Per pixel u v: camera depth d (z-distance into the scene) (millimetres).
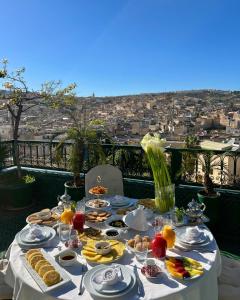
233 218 3660
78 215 2068
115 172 3270
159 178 2355
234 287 2055
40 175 5000
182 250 1816
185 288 1440
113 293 1386
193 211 2291
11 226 4156
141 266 1636
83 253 1738
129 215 2105
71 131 4496
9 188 4637
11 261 1742
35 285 1490
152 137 2400
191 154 3977
